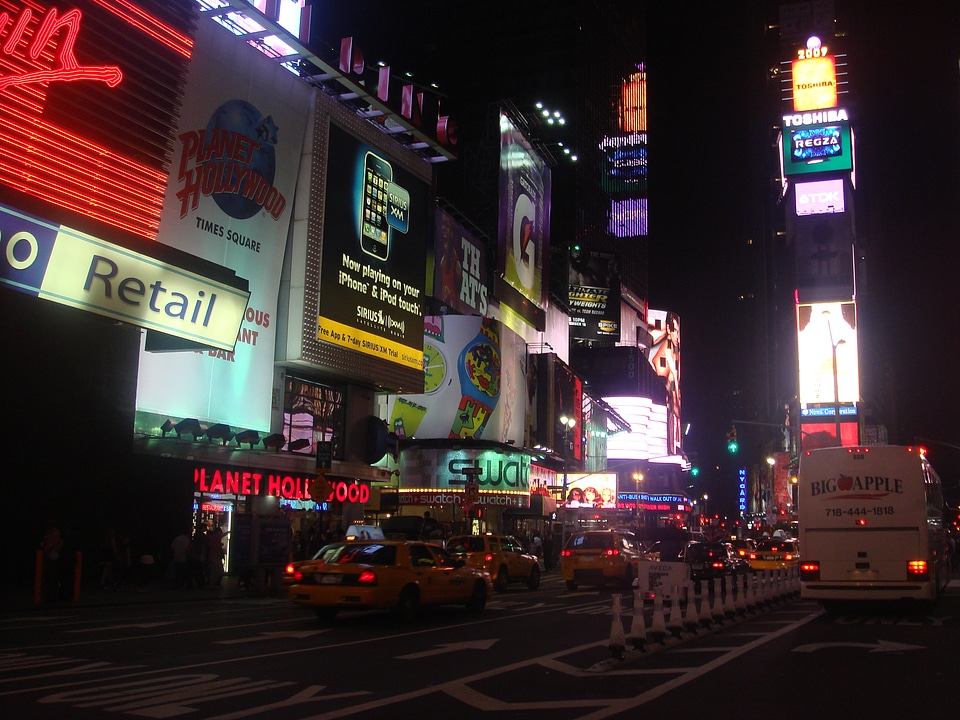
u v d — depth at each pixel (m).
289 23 35.22
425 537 36.78
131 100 27.61
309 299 35.09
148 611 20.12
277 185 34.41
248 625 17.39
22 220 22.50
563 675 11.58
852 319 105.31
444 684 10.79
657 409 102.69
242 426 32.47
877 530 20.12
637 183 132.25
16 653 12.99
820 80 117.81
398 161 42.22
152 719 8.61
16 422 23.72
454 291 53.69
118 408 26.58
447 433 48.78
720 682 11.02
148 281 25.97
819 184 111.25
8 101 23.84
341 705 9.41
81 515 25.23
